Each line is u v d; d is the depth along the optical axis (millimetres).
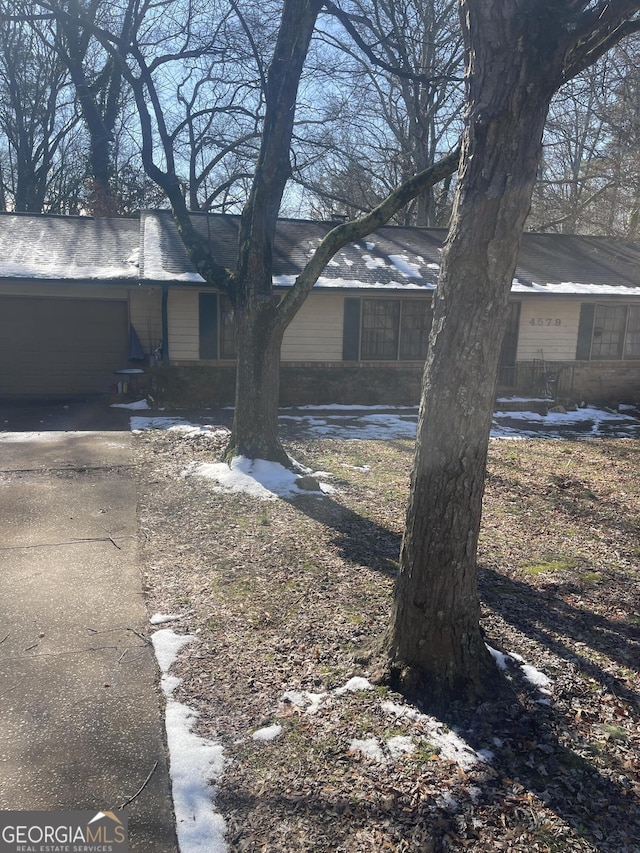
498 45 2709
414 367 14172
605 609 4379
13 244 13039
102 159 23672
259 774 2631
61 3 8516
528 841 2334
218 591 4379
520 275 14602
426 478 3123
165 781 2572
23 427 9938
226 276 7586
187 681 3283
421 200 23328
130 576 4586
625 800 2564
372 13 11922
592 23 2762
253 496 6520
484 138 2777
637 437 11188
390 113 23875
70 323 13188
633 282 14977
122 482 6938
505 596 4492
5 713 2963
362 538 5496
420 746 2830
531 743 2885
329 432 10688
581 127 19609
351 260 14219
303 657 3537
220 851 2256
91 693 3148
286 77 7086
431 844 2299
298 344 13688
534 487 7570
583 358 15133
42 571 4617
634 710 3195
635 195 16984
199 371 12570
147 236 13828
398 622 3330
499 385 14641
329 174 25156
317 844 2293
